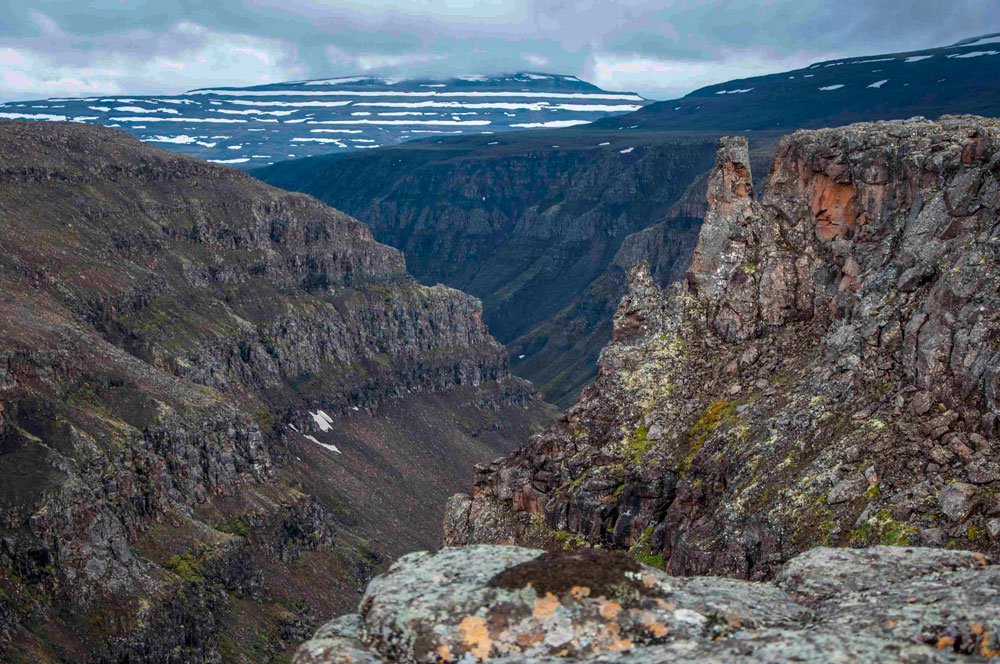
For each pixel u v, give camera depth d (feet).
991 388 174.91
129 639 578.25
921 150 222.07
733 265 255.29
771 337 242.17
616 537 227.61
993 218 197.57
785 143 262.47
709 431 229.66
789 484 191.42
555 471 250.57
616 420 247.91
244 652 654.12
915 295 203.72
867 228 233.35
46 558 573.33
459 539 267.39
